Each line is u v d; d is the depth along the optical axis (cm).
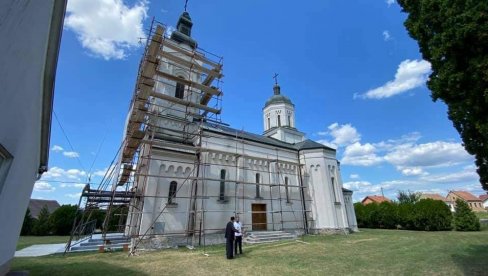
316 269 1010
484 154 741
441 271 924
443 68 689
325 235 2339
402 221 3275
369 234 2431
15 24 375
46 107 809
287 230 2312
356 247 1578
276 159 2425
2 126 422
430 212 2955
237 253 1403
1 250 615
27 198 913
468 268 944
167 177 1680
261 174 2328
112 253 1493
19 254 1492
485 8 575
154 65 1798
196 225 1791
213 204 1938
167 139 2028
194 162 1897
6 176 508
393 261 1128
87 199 1692
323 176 2569
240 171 2170
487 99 596
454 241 1744
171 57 2008
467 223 2750
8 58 380
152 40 1758
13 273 820
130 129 1934
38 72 587
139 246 1548
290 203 2442
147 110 1919
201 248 1620
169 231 1688
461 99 695
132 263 1162
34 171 955
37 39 505
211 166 2016
